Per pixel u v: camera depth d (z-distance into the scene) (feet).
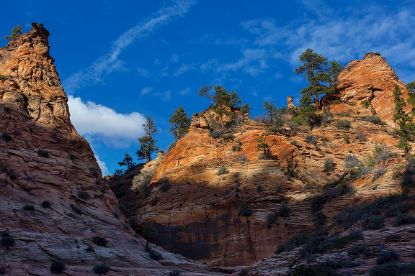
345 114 259.19
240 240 179.01
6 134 170.91
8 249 120.98
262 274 123.54
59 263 117.80
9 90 193.57
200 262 179.11
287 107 290.15
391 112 257.75
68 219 153.48
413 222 114.93
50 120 195.83
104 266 124.06
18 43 224.94
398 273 83.35
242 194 194.80
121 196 244.63
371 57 289.74
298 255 133.59
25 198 150.92
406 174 154.30
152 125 315.17
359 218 142.92
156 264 148.56
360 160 213.87
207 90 270.05
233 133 238.27
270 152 215.51
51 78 217.56
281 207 182.29
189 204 201.16
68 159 185.47
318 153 217.15
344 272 91.50
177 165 228.02
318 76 278.26
